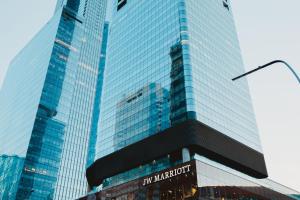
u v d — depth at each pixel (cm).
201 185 6519
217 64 11025
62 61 19825
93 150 18938
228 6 14612
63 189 16338
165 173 7319
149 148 8994
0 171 16975
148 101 10181
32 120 16825
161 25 11506
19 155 16112
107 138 11138
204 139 8312
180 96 9150
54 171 16375
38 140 16362
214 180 6912
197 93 9188
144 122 9825
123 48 13112
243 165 9294
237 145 9506
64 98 18788
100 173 10388
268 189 8462
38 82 18738
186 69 9512
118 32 14188
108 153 10612
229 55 12206
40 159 16038
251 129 10894
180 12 10944
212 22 12281
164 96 9706
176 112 8956
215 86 10231
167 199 6900
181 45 10138
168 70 10088
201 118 8719
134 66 11794
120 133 10612
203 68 10131
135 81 11300
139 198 7562
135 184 7925
